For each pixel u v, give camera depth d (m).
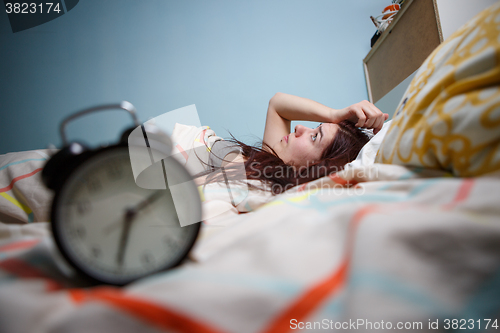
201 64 1.84
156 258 0.27
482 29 0.41
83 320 0.17
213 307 0.18
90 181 0.27
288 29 1.83
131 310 0.17
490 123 0.32
